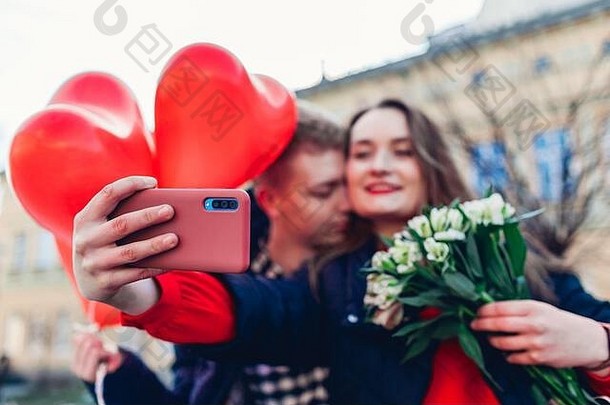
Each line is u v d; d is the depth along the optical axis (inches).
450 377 47.4
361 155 51.2
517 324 44.8
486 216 45.8
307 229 51.5
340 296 49.8
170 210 30.2
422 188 49.8
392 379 48.4
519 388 45.8
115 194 30.1
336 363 49.6
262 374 51.3
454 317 46.4
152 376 54.2
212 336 42.2
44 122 37.1
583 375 44.6
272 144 46.7
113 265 29.5
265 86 48.0
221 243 31.3
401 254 47.4
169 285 37.6
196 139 43.6
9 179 38.7
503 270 45.7
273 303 48.3
